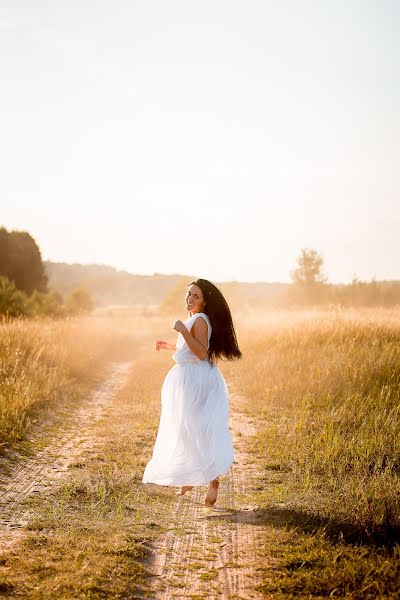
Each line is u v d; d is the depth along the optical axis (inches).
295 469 234.1
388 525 168.2
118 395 435.5
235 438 294.5
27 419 322.7
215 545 166.6
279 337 589.0
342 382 378.6
